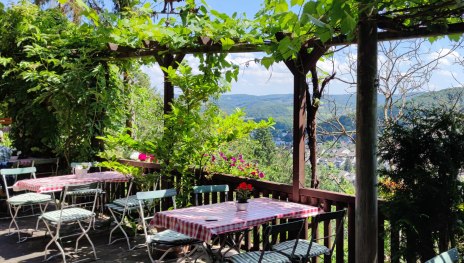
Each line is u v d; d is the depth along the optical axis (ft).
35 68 22.13
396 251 10.65
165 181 19.34
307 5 8.26
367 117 10.10
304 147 14.52
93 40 20.58
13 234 18.67
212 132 16.99
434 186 9.98
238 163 17.58
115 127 22.97
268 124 16.71
